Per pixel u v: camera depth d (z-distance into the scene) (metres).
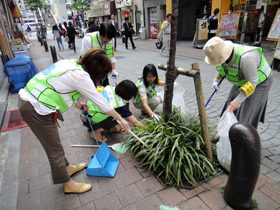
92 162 2.29
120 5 17.77
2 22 9.04
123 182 2.13
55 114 1.67
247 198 1.67
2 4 11.32
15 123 3.60
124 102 2.64
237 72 2.06
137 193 1.98
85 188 2.02
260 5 8.55
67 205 1.89
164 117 2.38
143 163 2.36
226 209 1.76
